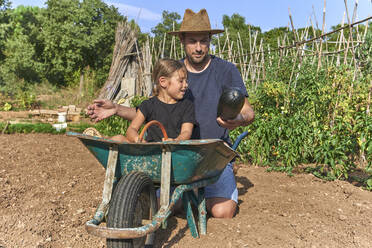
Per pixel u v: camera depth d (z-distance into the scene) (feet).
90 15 124.77
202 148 7.67
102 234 6.50
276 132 20.26
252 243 9.36
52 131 34.83
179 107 9.84
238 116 9.25
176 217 11.66
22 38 109.29
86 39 119.14
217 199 11.41
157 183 8.91
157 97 10.12
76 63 123.75
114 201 7.13
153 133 9.95
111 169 7.89
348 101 18.53
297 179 17.25
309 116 20.16
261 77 41.81
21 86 80.94
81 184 16.06
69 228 10.70
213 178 9.60
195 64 11.77
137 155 8.07
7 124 34.09
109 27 124.88
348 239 9.71
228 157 8.92
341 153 16.93
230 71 11.87
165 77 9.64
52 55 124.36
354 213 12.12
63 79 122.72
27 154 22.62
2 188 14.71
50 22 124.36
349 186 15.78
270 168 19.15
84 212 12.21
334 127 17.54
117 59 50.88
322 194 14.52
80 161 21.50
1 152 22.74
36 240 9.63
